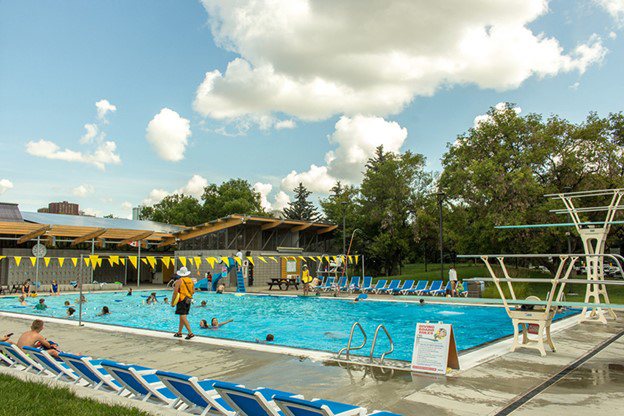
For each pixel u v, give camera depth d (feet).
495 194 89.92
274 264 123.54
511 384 21.89
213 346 32.78
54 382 20.12
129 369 17.28
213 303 77.71
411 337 42.50
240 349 31.53
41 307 66.28
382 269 152.76
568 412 17.66
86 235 108.99
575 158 91.09
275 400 12.62
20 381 20.17
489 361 26.99
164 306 73.20
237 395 13.70
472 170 91.71
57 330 41.09
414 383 22.17
